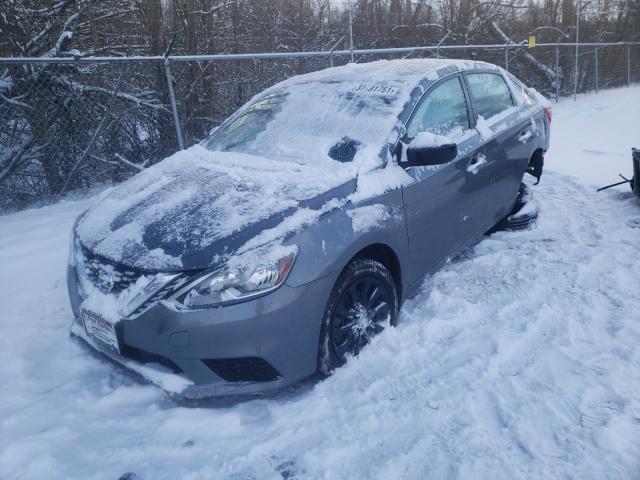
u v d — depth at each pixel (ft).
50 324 11.96
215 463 7.53
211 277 7.97
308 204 8.98
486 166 13.19
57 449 7.87
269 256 8.11
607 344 9.84
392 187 10.15
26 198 21.02
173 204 9.64
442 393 8.71
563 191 19.83
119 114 22.65
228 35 37.01
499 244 15.02
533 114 16.25
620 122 34.45
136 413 8.68
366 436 7.88
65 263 14.98
